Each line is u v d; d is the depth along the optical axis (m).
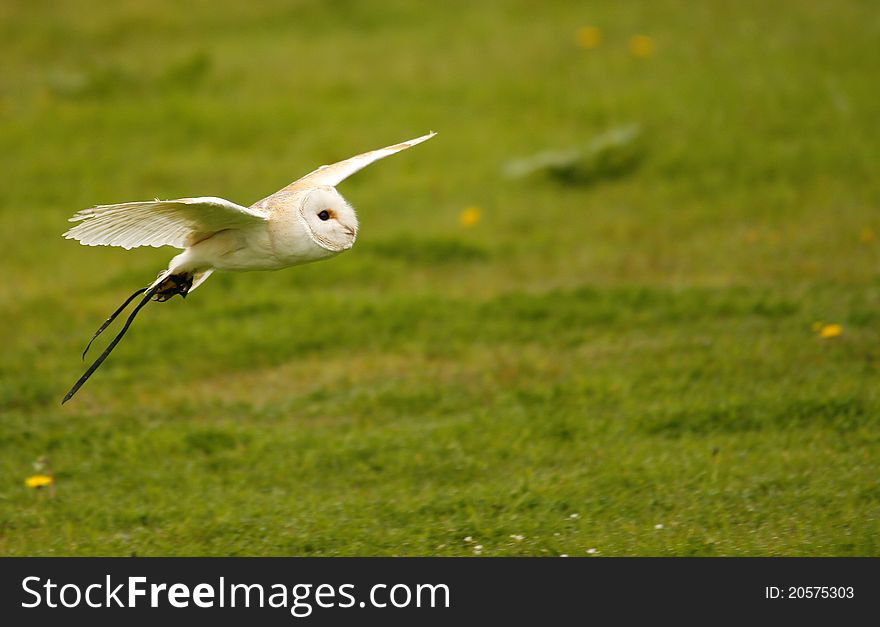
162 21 27.17
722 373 12.08
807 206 17.11
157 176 19.31
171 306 14.92
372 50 24.92
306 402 12.09
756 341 12.75
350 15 26.98
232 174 19.28
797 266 14.99
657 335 13.31
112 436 11.35
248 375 12.92
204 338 13.62
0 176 19.30
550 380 12.34
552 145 20.08
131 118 21.48
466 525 9.28
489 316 14.06
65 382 12.70
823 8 25.42
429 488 10.12
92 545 9.20
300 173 19.28
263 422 11.77
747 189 17.95
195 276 8.39
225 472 10.55
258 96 22.66
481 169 19.44
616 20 25.55
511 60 23.73
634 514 9.46
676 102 20.81
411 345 13.35
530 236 16.97
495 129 20.88
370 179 19.28
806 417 10.98
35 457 11.00
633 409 11.38
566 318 13.84
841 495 9.46
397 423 11.56
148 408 12.10
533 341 13.41
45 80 23.78
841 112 19.91
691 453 10.37
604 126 20.66
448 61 23.95
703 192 18.02
